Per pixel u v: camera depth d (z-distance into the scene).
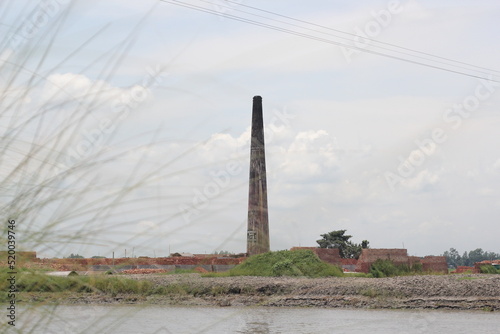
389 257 60.31
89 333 3.76
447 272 63.31
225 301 35.00
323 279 44.38
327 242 92.38
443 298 35.97
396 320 29.56
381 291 37.47
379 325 27.53
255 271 50.06
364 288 38.53
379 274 55.25
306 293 38.47
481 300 34.88
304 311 33.81
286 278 46.22
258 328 26.27
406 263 61.09
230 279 41.44
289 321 29.03
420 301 35.75
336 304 36.38
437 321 29.19
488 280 38.66
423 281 39.59
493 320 29.50
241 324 27.28
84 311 3.80
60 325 3.67
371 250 60.19
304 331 25.45
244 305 35.31
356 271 60.44
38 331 3.61
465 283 37.88
